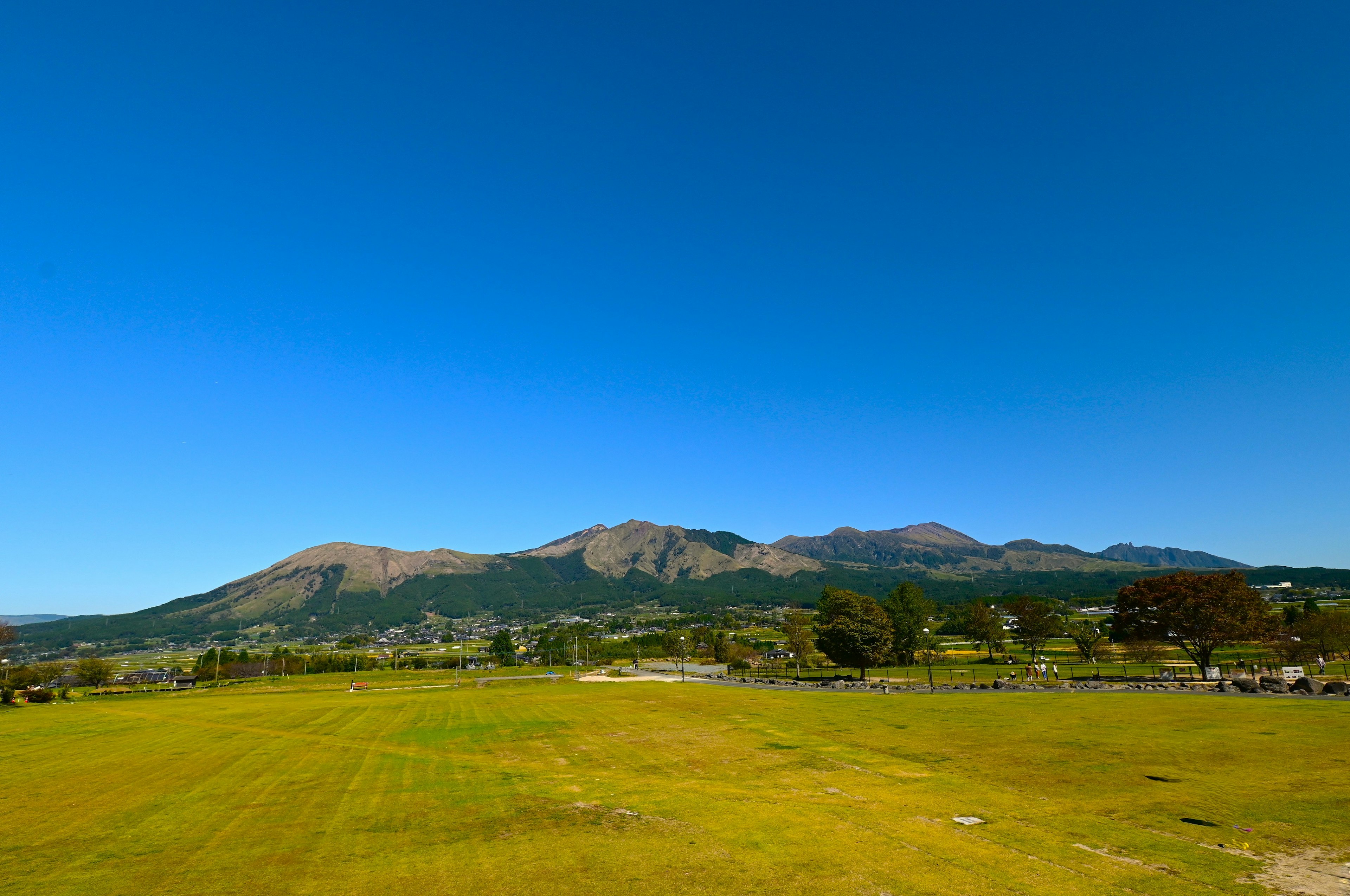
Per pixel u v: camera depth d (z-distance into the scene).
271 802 24.66
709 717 44.81
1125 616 64.44
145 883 16.20
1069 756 26.06
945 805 20.19
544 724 45.59
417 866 16.78
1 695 83.00
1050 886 13.62
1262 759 23.86
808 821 19.09
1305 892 12.90
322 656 181.25
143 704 78.75
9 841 20.27
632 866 15.99
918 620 103.06
